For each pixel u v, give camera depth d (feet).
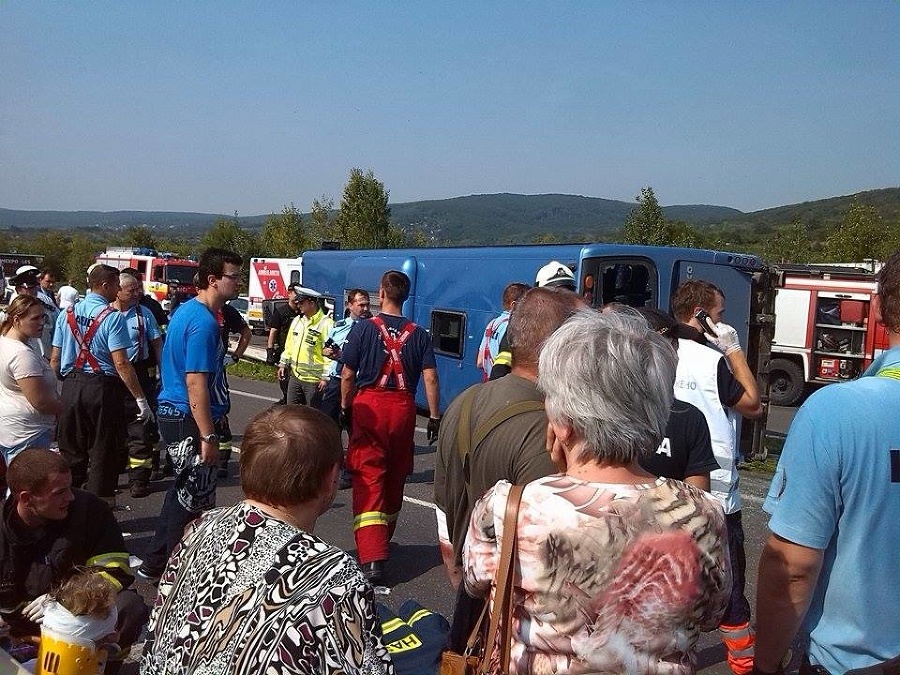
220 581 6.44
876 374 7.12
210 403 17.35
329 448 7.11
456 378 42.39
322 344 33.32
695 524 6.16
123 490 26.63
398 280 19.26
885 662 6.52
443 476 10.00
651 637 5.98
